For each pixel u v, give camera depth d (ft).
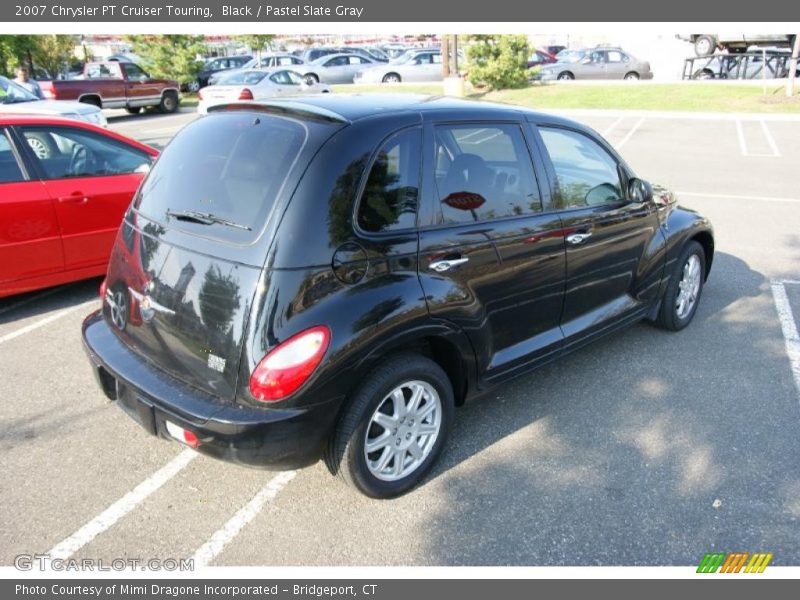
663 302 15.55
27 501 10.00
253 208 8.73
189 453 11.30
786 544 9.35
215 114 10.55
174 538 9.38
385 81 85.05
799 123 55.11
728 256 22.13
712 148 44.55
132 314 10.01
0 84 40.14
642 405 12.85
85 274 17.99
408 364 9.52
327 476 10.78
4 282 16.53
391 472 10.03
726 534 9.52
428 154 9.86
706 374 14.07
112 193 17.98
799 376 13.99
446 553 9.21
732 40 80.94
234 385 8.52
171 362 9.35
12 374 13.92
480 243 10.36
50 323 16.74
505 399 13.07
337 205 8.67
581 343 13.09
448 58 77.97
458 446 11.53
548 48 128.57
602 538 9.45
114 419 12.28
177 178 9.97
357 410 9.04
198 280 8.89
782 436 11.82
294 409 8.44
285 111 9.55
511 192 11.12
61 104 31.68
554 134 12.19
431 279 9.64
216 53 129.39
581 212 12.37
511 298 11.14
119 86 64.03
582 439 11.74
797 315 17.17
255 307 8.32
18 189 16.40
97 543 9.26
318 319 8.43
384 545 9.32
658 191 15.55
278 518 9.78
